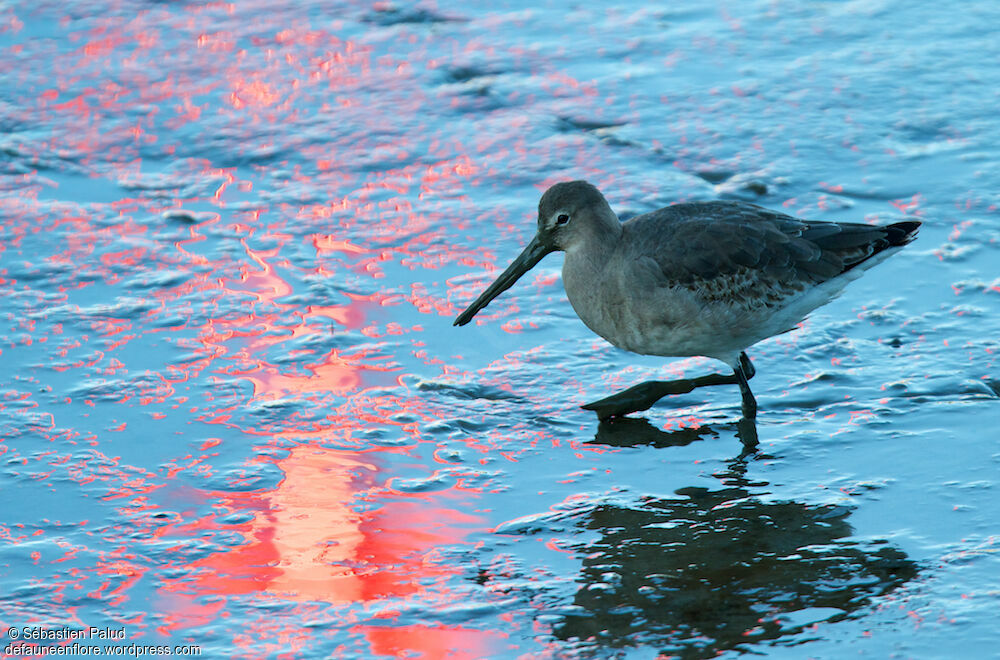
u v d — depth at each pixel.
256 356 12.61
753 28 20.34
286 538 9.87
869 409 11.59
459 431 11.43
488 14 21.09
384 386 12.14
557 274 14.36
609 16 20.97
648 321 11.75
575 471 10.82
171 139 17.34
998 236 14.50
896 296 13.52
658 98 18.25
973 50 19.31
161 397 11.89
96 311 13.38
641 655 8.47
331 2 21.59
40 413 11.59
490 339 13.03
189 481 10.64
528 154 16.89
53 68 19.31
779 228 11.91
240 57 19.64
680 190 15.83
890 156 16.48
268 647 8.64
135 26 20.72
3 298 13.59
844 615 8.80
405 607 9.04
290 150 17.03
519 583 9.29
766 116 17.62
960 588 9.02
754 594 9.07
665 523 9.99
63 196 15.90
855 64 19.00
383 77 18.98
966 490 10.25
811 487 10.43
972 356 12.34
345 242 14.87
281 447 11.15
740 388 11.72
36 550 9.72
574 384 12.27
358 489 10.53
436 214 15.48
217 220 15.34
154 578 9.40
